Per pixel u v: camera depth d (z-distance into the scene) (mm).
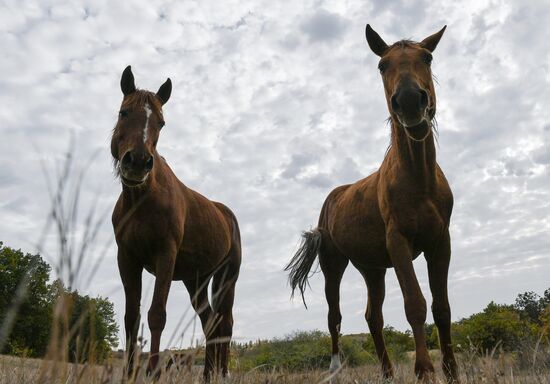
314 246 6715
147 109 4801
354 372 4254
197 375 2881
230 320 6641
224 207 7172
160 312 4688
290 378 3260
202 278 6570
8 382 2240
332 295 6598
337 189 6898
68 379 1735
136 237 4926
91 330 1502
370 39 5234
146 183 4879
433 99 4520
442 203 4578
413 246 4633
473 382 2957
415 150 4395
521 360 3498
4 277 17406
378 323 6000
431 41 5031
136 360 1766
